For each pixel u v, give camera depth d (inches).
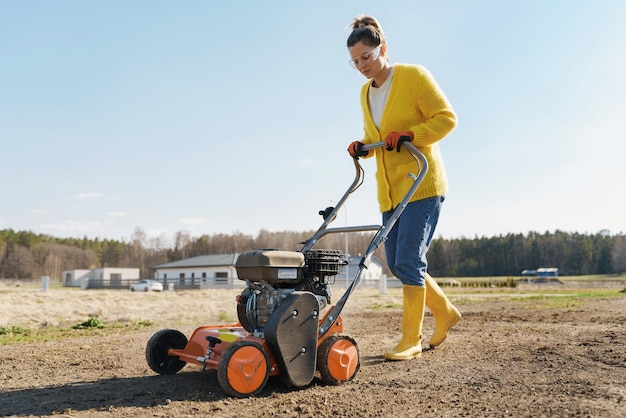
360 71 215.5
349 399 147.9
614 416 126.7
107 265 4729.3
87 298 722.2
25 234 4815.5
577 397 145.5
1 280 3799.2
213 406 140.6
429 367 191.8
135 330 347.6
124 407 142.0
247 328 178.1
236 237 4493.1
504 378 170.9
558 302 593.6
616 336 253.6
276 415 132.6
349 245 3245.6
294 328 155.3
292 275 162.9
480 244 4581.7
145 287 1945.1
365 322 378.0
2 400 152.6
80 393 160.2
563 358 200.2
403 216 213.9
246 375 148.6
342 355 166.7
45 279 1209.4
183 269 2369.6
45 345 272.1
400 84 210.8
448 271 4507.9
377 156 222.7
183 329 344.2
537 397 146.8
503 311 455.8
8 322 388.2
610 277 3641.7
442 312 237.1
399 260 214.8
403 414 133.3
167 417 131.6
